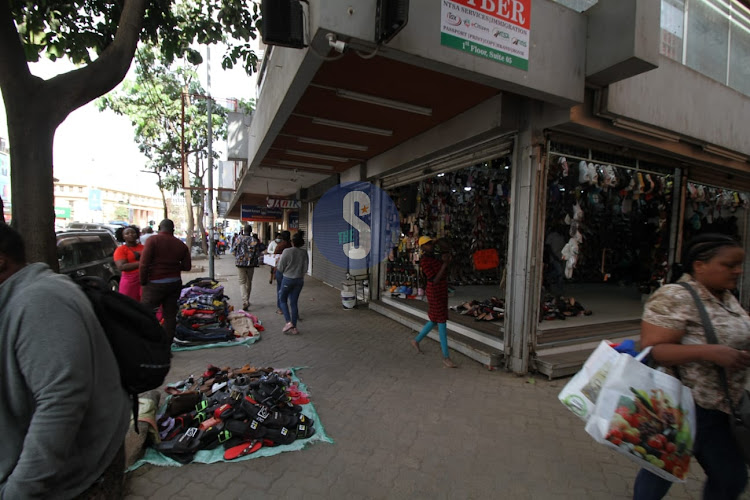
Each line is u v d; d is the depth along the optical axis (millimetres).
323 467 2656
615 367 1714
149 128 17594
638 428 1622
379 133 5523
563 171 4555
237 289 10906
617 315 6285
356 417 3365
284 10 2688
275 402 3096
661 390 1643
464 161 5238
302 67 3207
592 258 7816
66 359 1124
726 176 6676
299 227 15531
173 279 4695
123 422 1410
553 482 2545
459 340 5199
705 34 5082
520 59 3268
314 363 4695
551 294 6680
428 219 7355
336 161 7777
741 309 1757
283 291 6012
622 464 2746
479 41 3066
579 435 3125
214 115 17781
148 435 2756
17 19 3520
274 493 2389
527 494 2424
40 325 1113
